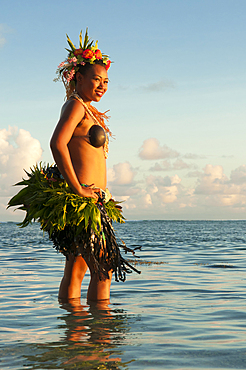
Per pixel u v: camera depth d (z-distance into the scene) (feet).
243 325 10.85
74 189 12.04
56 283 19.24
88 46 13.64
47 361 7.52
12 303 13.99
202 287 18.28
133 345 8.70
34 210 12.84
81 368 7.14
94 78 13.16
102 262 12.84
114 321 11.05
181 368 7.23
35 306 13.30
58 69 13.52
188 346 8.67
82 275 14.16
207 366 7.34
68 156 12.05
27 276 22.02
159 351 8.27
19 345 8.61
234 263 29.71
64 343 8.78
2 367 7.18
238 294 16.42
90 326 10.41
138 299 15.01
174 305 13.82
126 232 109.29
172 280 20.63
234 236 82.79
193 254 37.91
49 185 12.63
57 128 12.24
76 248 12.59
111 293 16.53
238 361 7.65
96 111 13.67
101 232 12.32
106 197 12.81
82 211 12.11
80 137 12.82
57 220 12.24
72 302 13.60
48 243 57.47
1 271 24.49
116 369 7.13
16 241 63.10
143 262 30.07
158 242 58.95
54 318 11.34
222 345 8.79
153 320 11.29
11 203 13.23
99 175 12.96
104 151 13.55
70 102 12.83
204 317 11.86
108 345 8.66
